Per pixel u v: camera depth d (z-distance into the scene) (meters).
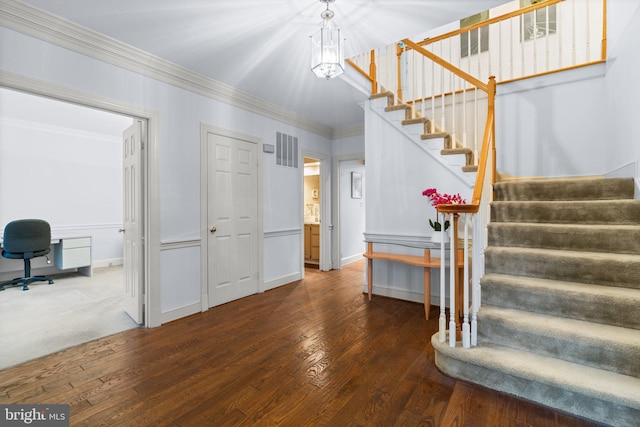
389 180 3.64
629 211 2.21
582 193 2.61
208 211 3.30
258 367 2.06
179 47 2.61
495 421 1.51
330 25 2.20
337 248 5.40
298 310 3.23
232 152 3.58
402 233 3.57
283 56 2.79
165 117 2.90
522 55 3.50
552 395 1.59
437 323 2.84
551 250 2.28
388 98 3.65
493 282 2.13
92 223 5.59
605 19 3.04
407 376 1.93
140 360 2.17
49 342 2.47
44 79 2.14
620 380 1.50
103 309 3.32
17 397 1.75
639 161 2.29
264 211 4.04
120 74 2.57
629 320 1.70
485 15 4.14
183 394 1.77
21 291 4.06
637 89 2.31
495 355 1.79
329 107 4.17
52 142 5.08
